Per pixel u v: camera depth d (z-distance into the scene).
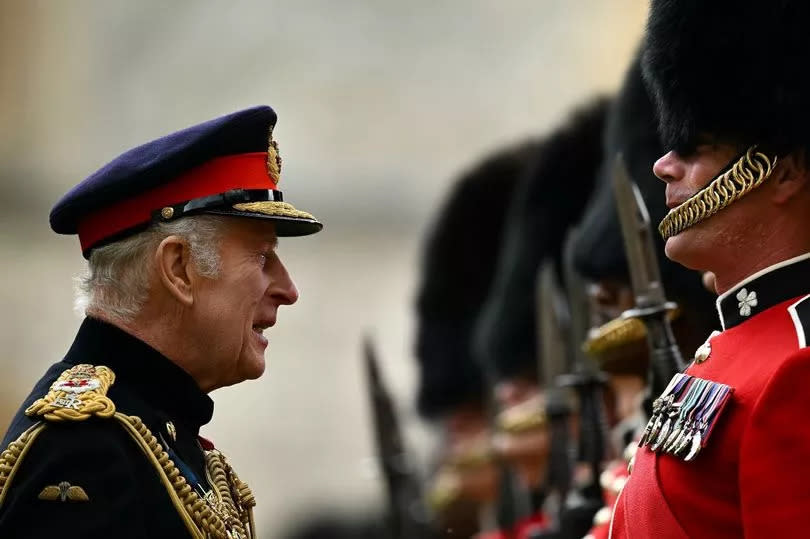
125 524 12.95
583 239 18.25
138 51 72.31
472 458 31.02
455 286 32.22
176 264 13.87
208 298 13.90
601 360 16.75
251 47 74.56
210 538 13.49
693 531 12.13
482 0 73.31
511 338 26.45
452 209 32.28
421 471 36.97
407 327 73.25
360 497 57.25
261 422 68.25
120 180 13.77
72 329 64.62
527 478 24.05
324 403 69.94
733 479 11.96
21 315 63.97
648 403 14.26
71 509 12.87
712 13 12.55
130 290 13.91
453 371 32.12
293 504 66.62
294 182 74.62
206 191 13.88
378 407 25.09
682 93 12.70
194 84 73.56
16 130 68.62
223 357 14.04
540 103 68.00
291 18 75.38
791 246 12.38
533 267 25.83
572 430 21.78
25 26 69.69
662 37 12.94
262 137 14.18
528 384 26.34
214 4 74.06
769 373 11.91
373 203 74.56
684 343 16.30
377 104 75.31
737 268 12.63
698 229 12.62
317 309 72.38
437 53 75.25
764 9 12.35
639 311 14.20
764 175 12.27
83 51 71.19
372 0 75.94
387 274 74.06
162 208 13.84
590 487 18.33
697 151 12.66
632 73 17.14
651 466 12.59
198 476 13.96
